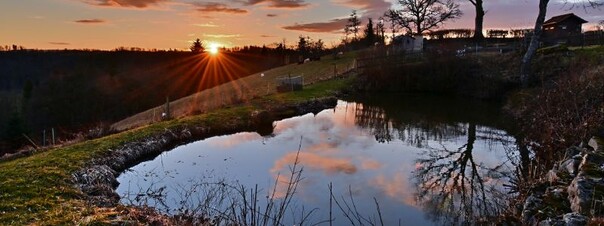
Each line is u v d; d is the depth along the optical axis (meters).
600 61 23.33
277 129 21.27
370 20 80.69
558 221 6.98
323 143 18.05
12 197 9.06
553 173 9.59
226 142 18.19
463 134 19.55
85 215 8.26
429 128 21.23
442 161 15.01
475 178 12.97
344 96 34.47
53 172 11.15
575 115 13.55
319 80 40.91
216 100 34.12
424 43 48.78
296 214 10.03
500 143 17.42
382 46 49.75
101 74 66.69
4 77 68.25
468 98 31.91
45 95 55.25
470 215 9.99
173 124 19.39
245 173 13.53
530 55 26.50
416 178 13.05
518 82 28.67
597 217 6.39
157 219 8.46
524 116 20.23
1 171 11.11
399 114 25.81
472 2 47.97
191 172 13.62
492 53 36.44
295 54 90.25
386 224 9.65
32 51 79.25
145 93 63.28
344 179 12.90
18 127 37.78
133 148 15.34
